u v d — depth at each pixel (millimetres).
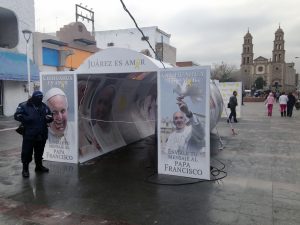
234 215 4449
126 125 10102
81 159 7492
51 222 4254
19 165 7238
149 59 6285
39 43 19953
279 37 104500
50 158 7637
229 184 5816
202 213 4520
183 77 6047
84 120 7793
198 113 5988
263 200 5012
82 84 7445
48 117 6496
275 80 105750
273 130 13250
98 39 42969
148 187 5648
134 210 4637
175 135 6246
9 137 11328
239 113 18844
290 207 4727
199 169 6086
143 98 11094
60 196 5203
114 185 5766
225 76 70562
